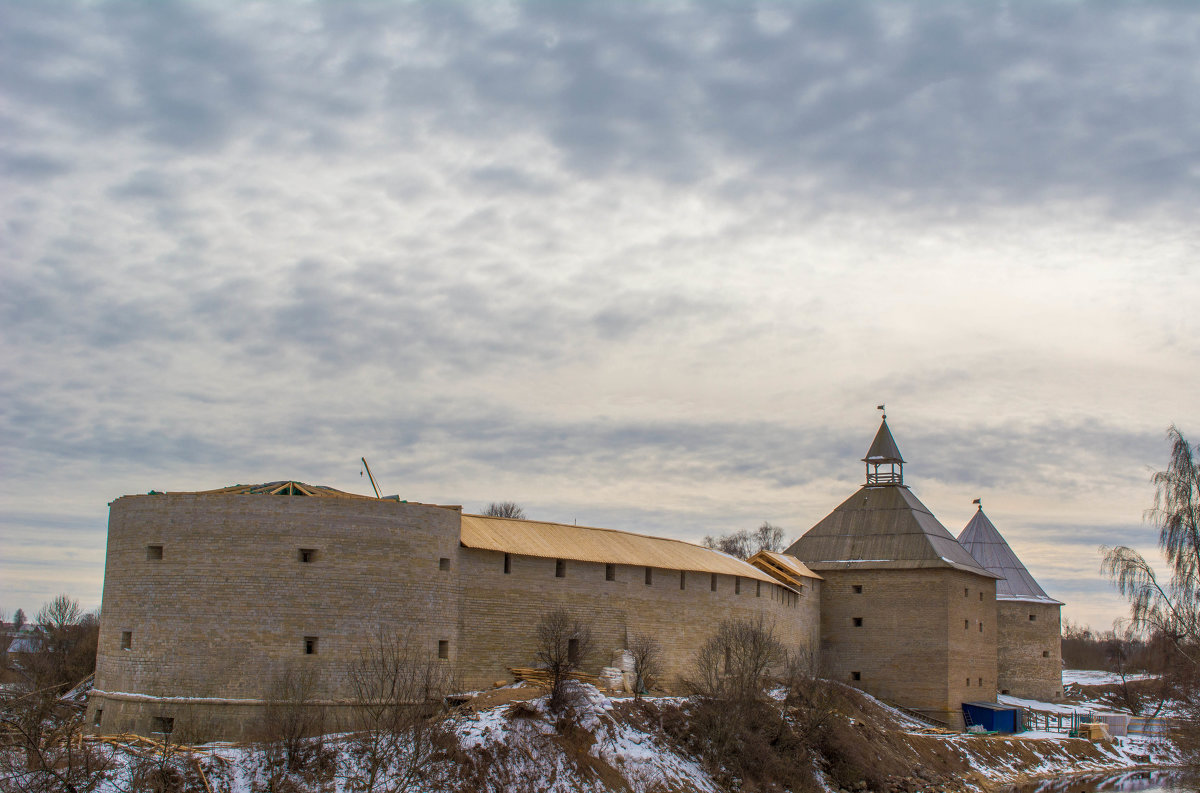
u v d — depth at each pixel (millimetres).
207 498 51531
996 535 103750
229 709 49375
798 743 59625
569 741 50250
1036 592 99625
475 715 50156
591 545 65312
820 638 86688
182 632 50312
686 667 68062
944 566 83062
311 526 51781
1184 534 53188
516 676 57469
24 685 63500
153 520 52156
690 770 52906
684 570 68750
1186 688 54188
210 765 43562
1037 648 97500
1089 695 101312
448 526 56000
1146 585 53812
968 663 85500
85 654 76312
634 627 65062
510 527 62469
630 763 51000
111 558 53688
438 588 54719
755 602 75188
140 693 50250
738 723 56875
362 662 51125
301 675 49750
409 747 46062
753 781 54781
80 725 48344
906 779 61500
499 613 57938
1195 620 52625
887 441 94062
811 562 88625
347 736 47312
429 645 53688
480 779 45938
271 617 50438
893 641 84062
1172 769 70625
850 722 66125
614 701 55875
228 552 50969
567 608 61344
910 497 91875
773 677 73625
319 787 43281
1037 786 68250
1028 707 91562
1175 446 54594
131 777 40688
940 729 78250
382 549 52844
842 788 58219
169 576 51125
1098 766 75750
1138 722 90062
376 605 52188
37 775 39344
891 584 84875
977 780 66500
